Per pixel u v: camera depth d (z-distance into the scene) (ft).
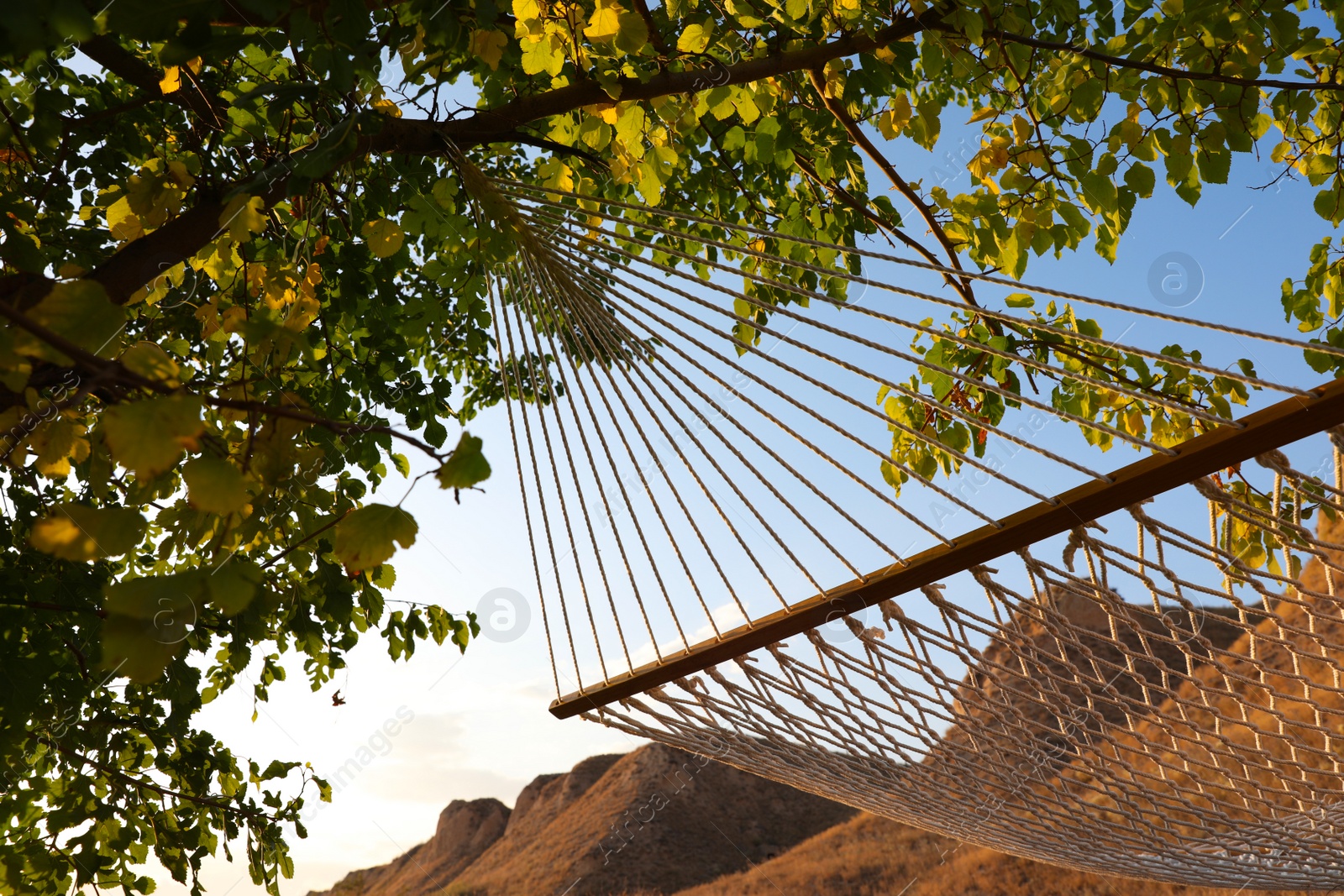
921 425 11.60
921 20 7.82
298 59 4.03
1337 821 7.59
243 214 4.32
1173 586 5.49
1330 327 11.10
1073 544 5.42
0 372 1.86
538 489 6.97
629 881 73.92
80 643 7.04
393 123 5.53
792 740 7.64
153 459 1.64
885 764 7.80
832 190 11.39
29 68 3.63
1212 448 4.81
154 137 7.71
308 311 5.84
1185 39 8.17
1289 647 5.49
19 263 3.12
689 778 90.22
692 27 6.89
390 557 1.96
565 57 6.32
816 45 8.91
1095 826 8.38
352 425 1.89
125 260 4.17
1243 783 7.02
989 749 7.28
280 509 4.28
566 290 5.84
